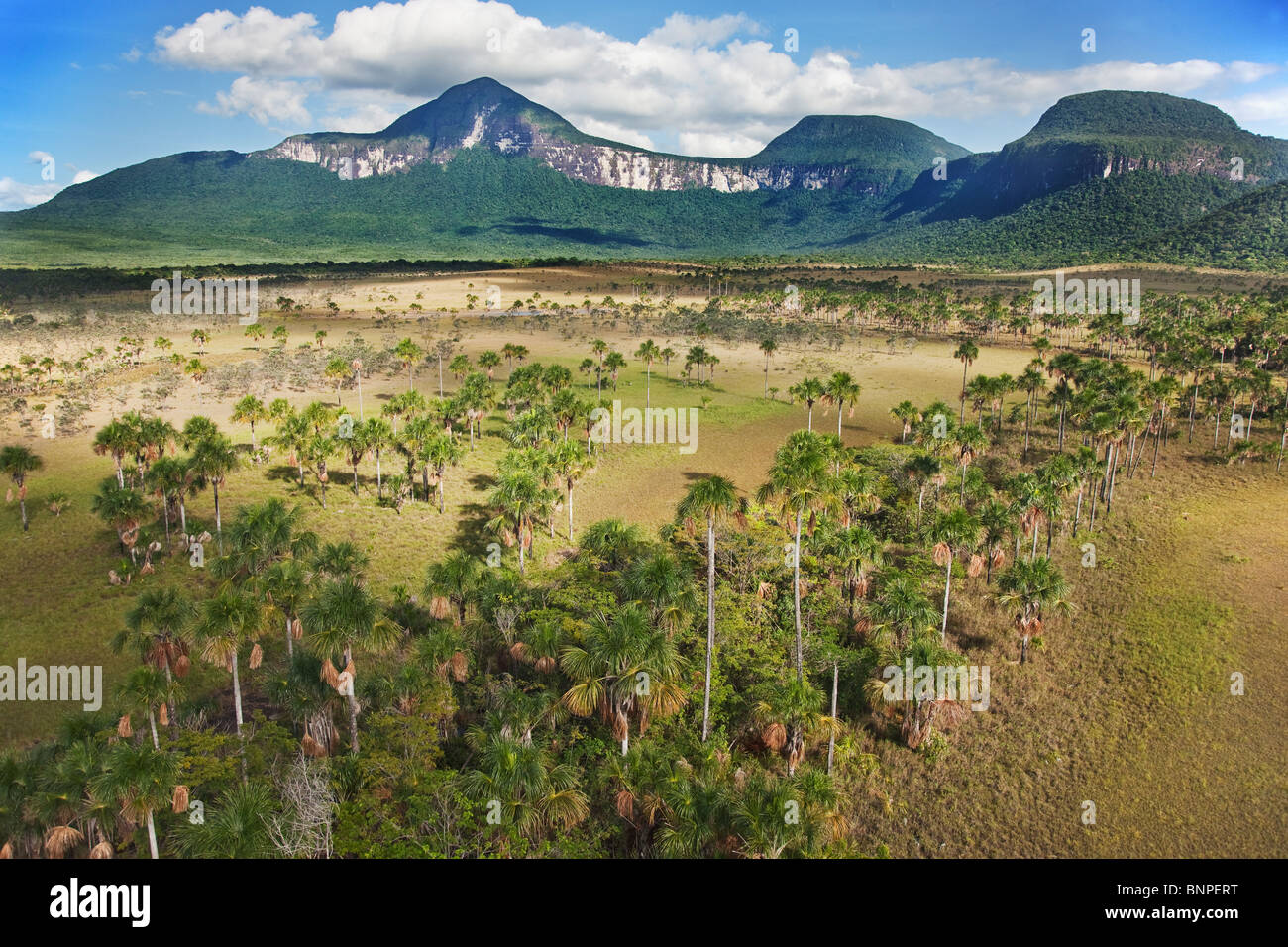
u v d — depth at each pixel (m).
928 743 55.38
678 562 70.94
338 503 94.75
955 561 79.94
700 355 163.38
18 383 141.25
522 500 76.25
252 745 44.50
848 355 197.62
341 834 37.88
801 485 56.81
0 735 50.75
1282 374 161.62
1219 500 94.38
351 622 45.75
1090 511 92.12
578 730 51.34
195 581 72.50
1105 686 60.97
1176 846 46.62
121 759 36.81
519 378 135.38
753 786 42.62
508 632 59.81
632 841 43.56
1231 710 56.69
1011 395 151.75
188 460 80.25
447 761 48.91
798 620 58.53
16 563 75.06
